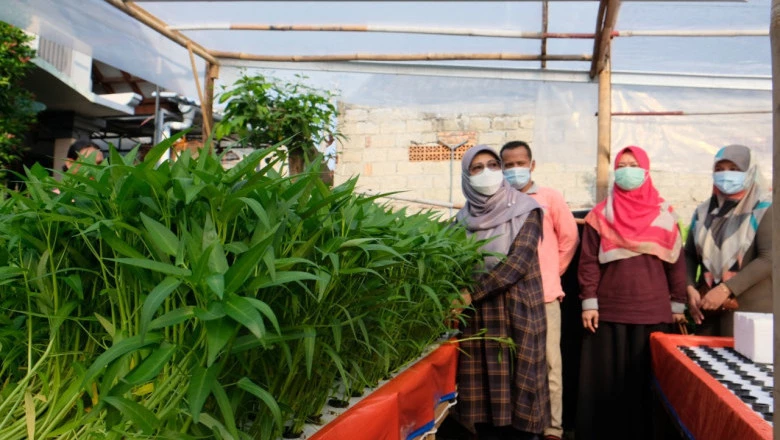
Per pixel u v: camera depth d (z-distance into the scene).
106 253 1.20
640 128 5.50
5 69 5.74
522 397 2.78
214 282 0.87
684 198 7.36
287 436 1.34
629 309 3.18
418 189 7.51
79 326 1.22
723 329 3.21
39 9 3.49
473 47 4.46
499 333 2.83
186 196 0.98
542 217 3.03
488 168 3.01
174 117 7.82
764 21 3.83
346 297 1.47
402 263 1.76
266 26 4.00
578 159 4.90
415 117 7.55
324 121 4.42
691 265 3.50
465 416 2.86
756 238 3.10
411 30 4.03
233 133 4.58
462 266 2.65
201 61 4.59
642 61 4.61
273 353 1.26
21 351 1.25
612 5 3.39
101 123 9.15
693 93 5.11
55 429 1.09
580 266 3.41
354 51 4.46
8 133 5.93
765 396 1.59
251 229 1.18
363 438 1.38
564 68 4.63
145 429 0.90
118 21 3.78
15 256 1.26
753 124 5.32
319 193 1.38
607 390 3.26
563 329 3.80
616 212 3.27
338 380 1.81
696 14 3.79
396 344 2.10
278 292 1.19
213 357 0.86
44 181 1.28
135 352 1.06
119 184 1.11
